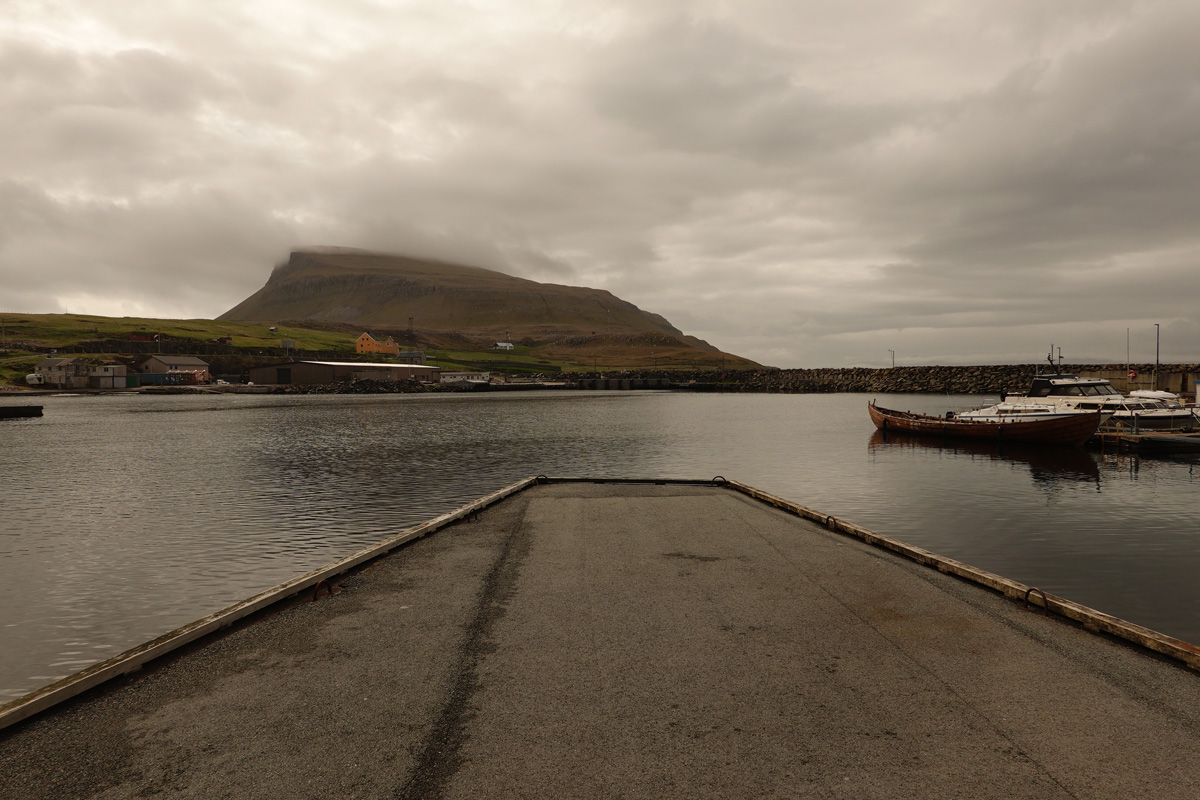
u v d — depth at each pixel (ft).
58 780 12.90
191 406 303.89
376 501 69.31
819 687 16.63
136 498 72.64
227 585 41.45
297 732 14.60
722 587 25.29
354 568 28.17
